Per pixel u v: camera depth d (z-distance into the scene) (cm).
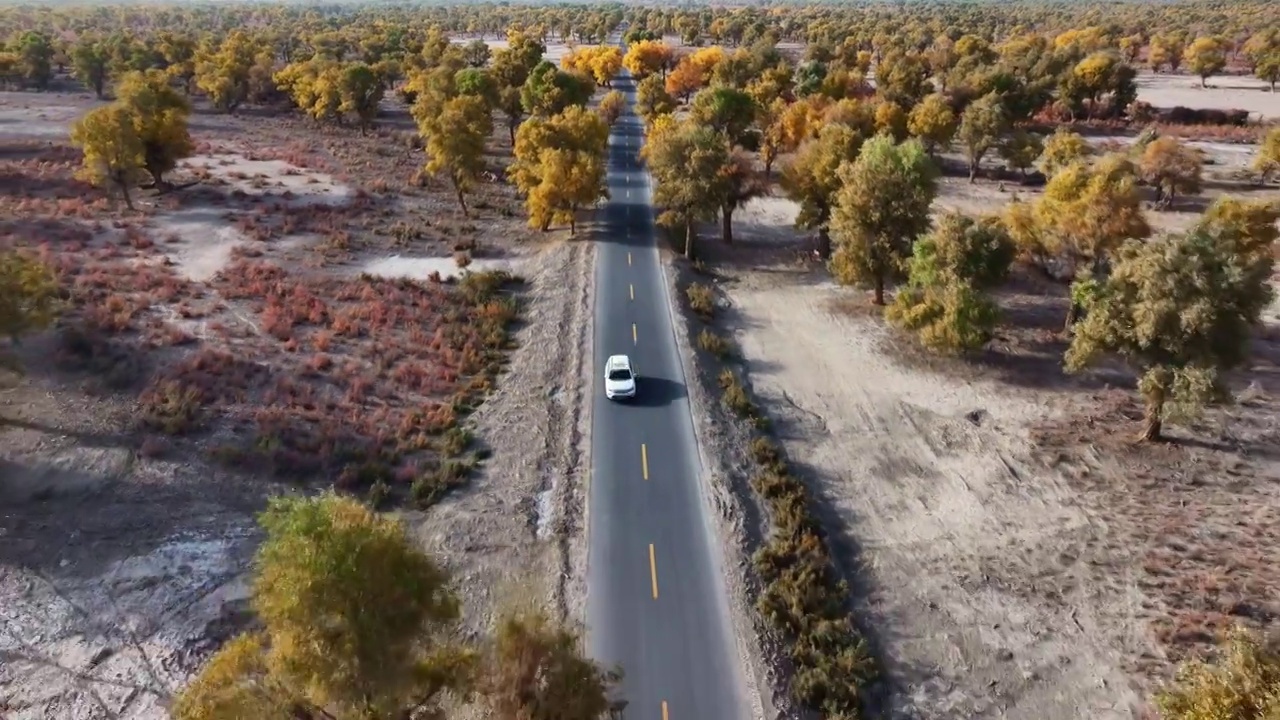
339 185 8194
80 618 2827
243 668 1858
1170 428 4159
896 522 3516
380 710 1819
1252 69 15775
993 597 3091
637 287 5778
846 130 6362
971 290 4728
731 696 2566
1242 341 3659
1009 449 4044
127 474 3572
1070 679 2736
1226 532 3409
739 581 3042
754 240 7156
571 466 3753
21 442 3734
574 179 6562
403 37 16512
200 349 4700
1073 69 11612
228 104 11800
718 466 3738
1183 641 2872
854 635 2844
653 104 10950
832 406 4466
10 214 6762
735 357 5003
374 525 1866
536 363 4744
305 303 5384
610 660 2689
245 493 3525
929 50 14538
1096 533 3428
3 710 2486
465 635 2775
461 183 7444
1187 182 7625
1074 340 4044
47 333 4697
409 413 4212
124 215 6950
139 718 2467
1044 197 5425
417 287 5778
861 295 5953
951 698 2664
